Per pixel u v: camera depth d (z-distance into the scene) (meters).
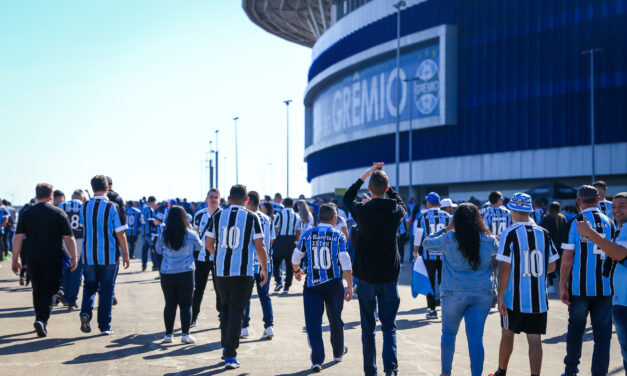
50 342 7.52
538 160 45.38
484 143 48.97
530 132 46.00
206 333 8.26
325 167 70.94
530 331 5.27
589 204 5.84
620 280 4.77
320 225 6.46
